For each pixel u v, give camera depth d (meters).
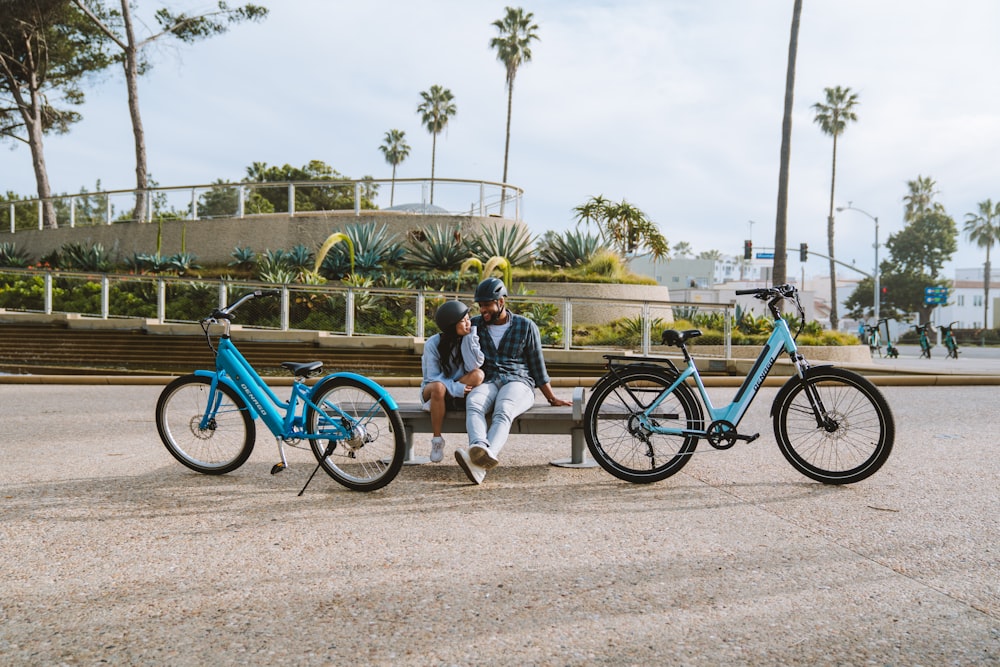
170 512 3.75
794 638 2.29
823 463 4.64
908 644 2.25
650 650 2.21
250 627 2.37
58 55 29.89
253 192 23.64
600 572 2.88
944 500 4.02
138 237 24.42
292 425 4.34
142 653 2.19
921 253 71.12
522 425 4.79
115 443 5.83
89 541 3.26
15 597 2.62
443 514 3.74
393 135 71.31
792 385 4.50
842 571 2.89
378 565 2.96
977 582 2.77
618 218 26.95
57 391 10.11
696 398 4.45
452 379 4.68
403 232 22.83
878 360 25.41
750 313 18.27
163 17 26.73
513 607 2.53
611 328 14.08
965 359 27.20
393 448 4.29
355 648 2.22
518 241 23.23
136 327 14.50
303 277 18.31
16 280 16.09
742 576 2.83
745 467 4.99
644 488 4.34
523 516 3.71
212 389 4.58
